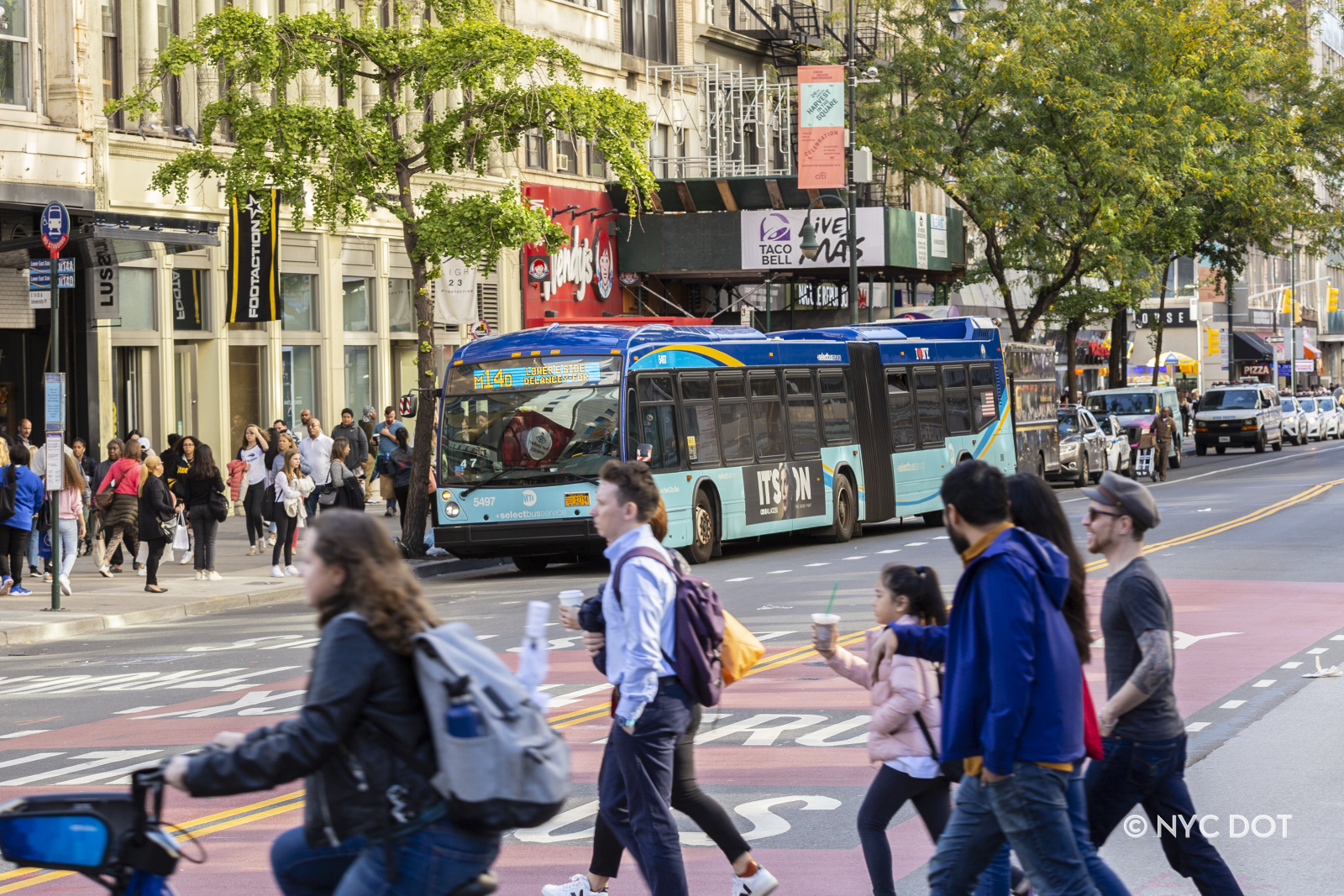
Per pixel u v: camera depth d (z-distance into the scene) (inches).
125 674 868.6
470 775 253.1
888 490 1723.7
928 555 1409.9
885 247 2452.0
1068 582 318.3
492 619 1040.2
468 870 257.9
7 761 628.7
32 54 1528.1
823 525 1605.6
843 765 575.2
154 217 1406.3
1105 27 2564.0
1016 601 310.2
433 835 255.3
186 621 1137.4
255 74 1406.3
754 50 2923.2
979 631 315.9
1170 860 379.9
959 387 1883.6
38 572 1355.8
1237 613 979.9
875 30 2780.5
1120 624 370.9
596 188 2474.2
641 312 2576.3
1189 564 1254.3
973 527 322.7
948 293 3102.9
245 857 462.0
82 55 1563.7
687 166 2669.8
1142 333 5103.3
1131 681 362.3
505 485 1349.7
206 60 1456.7
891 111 2615.7
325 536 257.4
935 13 2551.7
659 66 2603.3
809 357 1612.9
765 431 1526.8
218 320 1780.3
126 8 1667.1
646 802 381.4
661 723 381.1
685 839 481.1
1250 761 576.1
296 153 1440.7
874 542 1601.9
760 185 2459.4
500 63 1378.0
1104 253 2516.0
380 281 2044.8
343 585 257.8
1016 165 2470.5
